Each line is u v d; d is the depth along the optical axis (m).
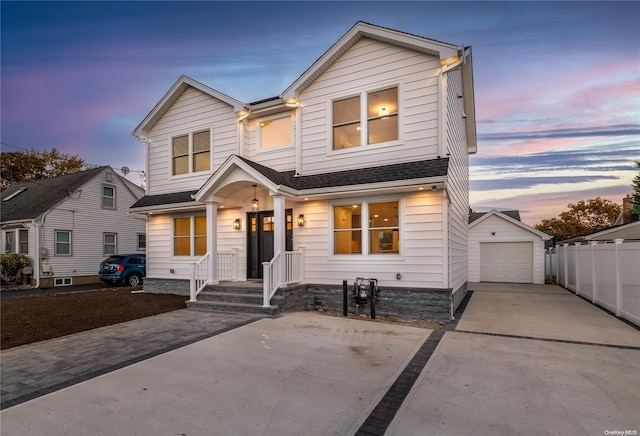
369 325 7.00
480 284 16.45
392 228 8.41
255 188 9.84
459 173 11.07
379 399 3.60
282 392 3.77
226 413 3.29
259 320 7.32
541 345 5.61
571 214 35.22
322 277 9.05
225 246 10.73
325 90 9.50
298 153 9.76
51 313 8.31
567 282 14.38
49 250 16.91
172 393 3.76
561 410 3.33
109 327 6.84
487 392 3.75
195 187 11.50
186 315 7.91
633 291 7.37
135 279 15.89
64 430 3.01
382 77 8.78
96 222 19.16
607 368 4.50
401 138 8.46
